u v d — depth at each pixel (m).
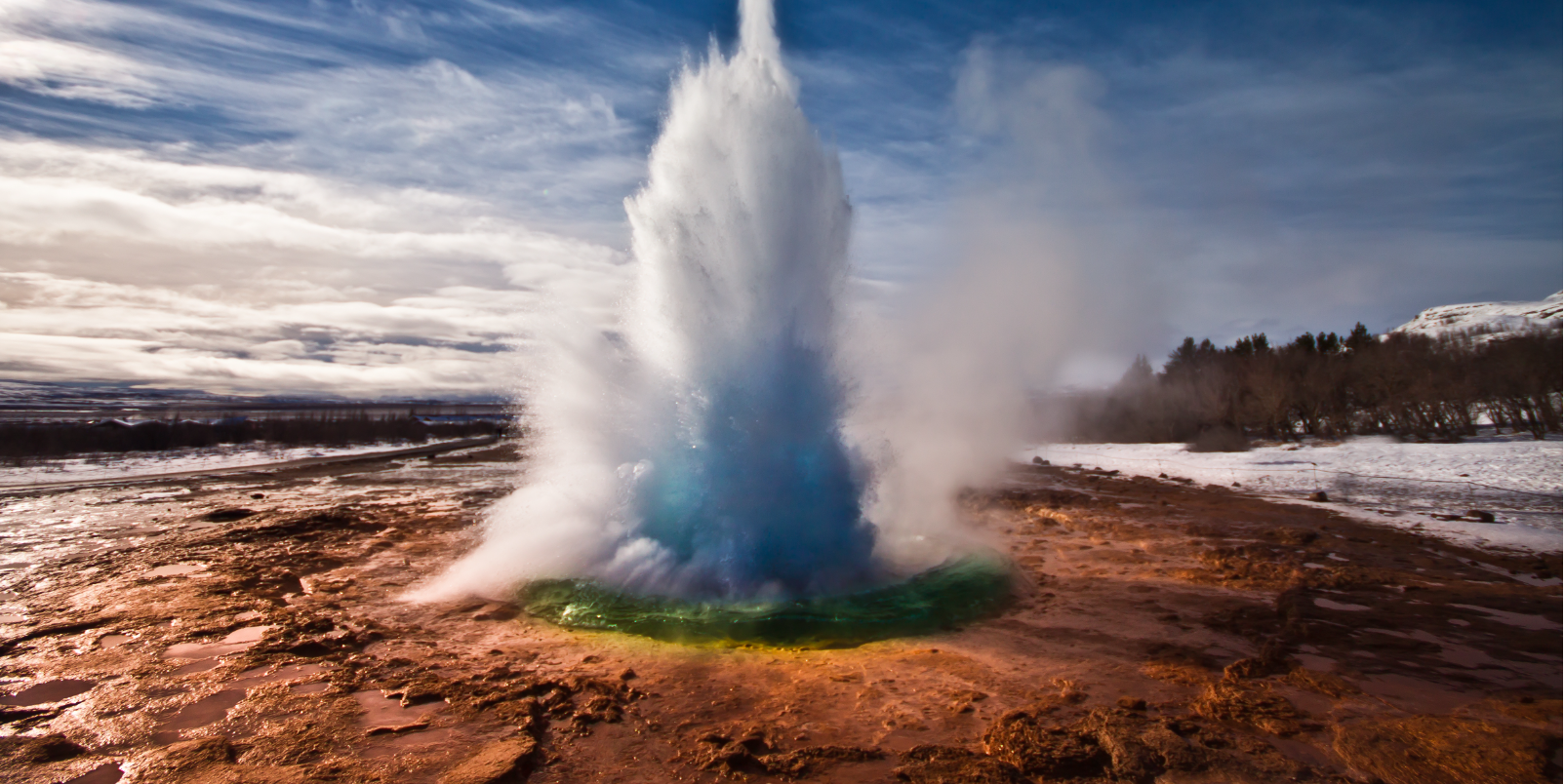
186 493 20.38
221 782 4.23
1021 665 6.29
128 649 6.66
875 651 6.69
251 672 6.08
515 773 4.38
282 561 10.78
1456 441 38.78
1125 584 9.15
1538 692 5.56
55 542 12.41
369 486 22.48
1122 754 4.57
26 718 5.17
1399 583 9.07
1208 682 5.85
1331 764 4.47
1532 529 13.12
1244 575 9.58
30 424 40.94
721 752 4.66
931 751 4.68
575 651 6.68
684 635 7.15
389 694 5.62
